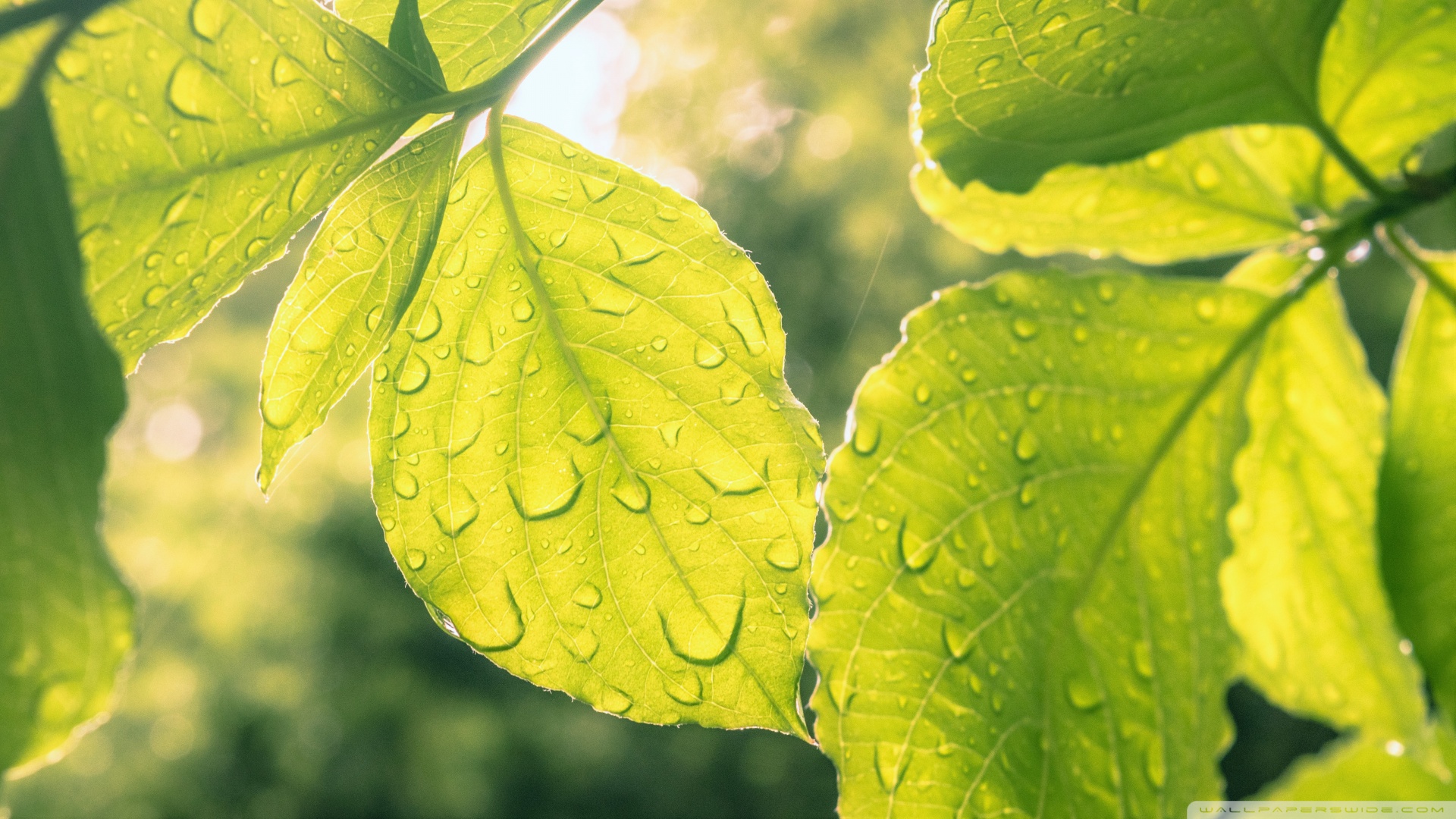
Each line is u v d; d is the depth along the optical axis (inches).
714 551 10.7
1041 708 11.3
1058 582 11.5
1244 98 11.3
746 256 10.8
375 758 91.0
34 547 9.3
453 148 10.6
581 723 92.3
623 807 91.4
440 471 10.8
